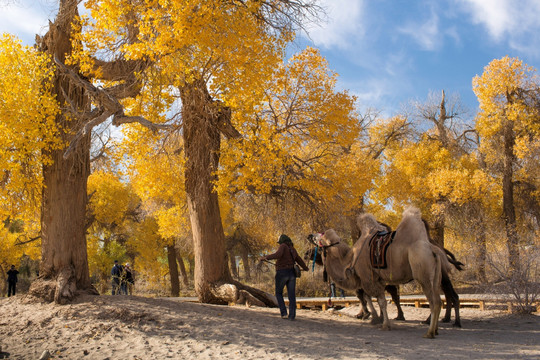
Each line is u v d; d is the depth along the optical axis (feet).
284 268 29.14
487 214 79.36
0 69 27.84
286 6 33.45
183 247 85.56
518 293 33.47
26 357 18.26
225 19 30.68
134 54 28.37
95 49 30.37
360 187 49.01
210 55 31.91
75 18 29.76
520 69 75.72
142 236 90.43
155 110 34.68
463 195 74.08
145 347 19.94
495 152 78.54
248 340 21.47
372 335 23.66
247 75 31.91
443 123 89.66
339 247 29.81
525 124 74.43
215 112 36.65
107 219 83.66
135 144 36.35
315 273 85.25
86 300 28.22
